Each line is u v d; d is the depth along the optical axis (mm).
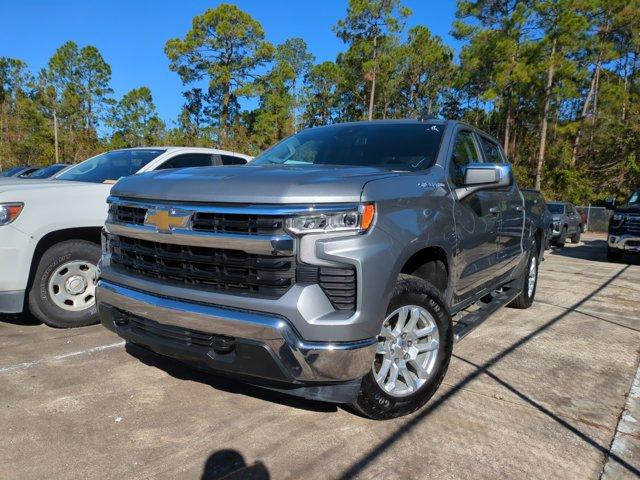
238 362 2797
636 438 3127
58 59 60812
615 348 4875
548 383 3945
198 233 2867
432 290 3336
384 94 48375
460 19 39031
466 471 2734
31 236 4535
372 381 3025
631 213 11656
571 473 2748
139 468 2699
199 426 3148
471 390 3758
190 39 50750
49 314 4848
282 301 2654
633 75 47594
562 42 32875
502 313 6145
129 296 3205
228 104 55625
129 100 64375
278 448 2914
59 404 3412
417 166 3791
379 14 42344
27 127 49562
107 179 5902
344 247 2693
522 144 45219
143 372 3967
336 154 4152
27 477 2602
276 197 2688
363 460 2809
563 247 17188
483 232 4227
